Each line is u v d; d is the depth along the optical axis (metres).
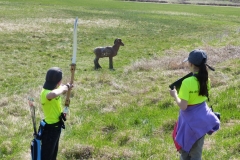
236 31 35.09
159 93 12.91
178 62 18.77
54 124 6.57
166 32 34.31
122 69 19.00
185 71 17.08
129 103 12.09
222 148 7.84
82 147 8.07
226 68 16.62
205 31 35.91
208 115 5.97
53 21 37.28
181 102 5.84
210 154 7.59
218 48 22.70
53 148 6.62
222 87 12.72
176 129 6.27
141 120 10.29
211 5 83.94
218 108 10.37
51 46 25.08
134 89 14.16
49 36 28.86
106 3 67.56
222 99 11.12
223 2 97.75
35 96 13.05
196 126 5.92
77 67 19.22
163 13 54.47
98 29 33.88
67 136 9.22
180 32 34.75
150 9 61.47
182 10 63.72
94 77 16.31
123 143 8.73
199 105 5.98
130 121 10.17
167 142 8.49
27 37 27.64
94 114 11.14
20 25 33.06
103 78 15.87
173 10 62.53
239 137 8.27
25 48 23.81
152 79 15.95
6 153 8.27
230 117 9.80
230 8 74.69
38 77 16.88
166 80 15.48
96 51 18.75
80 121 10.41
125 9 57.78
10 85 15.26
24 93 13.75
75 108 11.85
